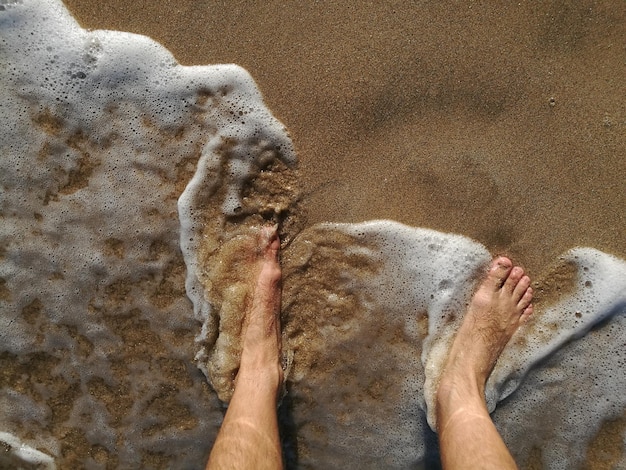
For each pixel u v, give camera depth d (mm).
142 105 874
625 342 867
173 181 883
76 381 913
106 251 895
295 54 853
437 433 871
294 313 889
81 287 901
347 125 860
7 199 894
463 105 852
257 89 863
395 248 874
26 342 911
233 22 852
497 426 900
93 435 919
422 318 881
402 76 850
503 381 886
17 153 886
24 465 928
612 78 834
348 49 848
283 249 883
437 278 874
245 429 806
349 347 891
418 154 860
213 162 875
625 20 826
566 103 842
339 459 911
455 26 839
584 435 885
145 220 889
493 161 854
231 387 880
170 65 864
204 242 884
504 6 833
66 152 884
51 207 894
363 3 841
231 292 874
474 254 866
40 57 868
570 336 871
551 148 849
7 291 905
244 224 881
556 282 867
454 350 864
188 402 910
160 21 856
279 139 867
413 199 866
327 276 883
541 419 892
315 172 870
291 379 895
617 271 852
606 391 876
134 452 919
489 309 862
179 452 919
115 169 885
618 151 842
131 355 905
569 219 854
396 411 896
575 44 834
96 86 871
